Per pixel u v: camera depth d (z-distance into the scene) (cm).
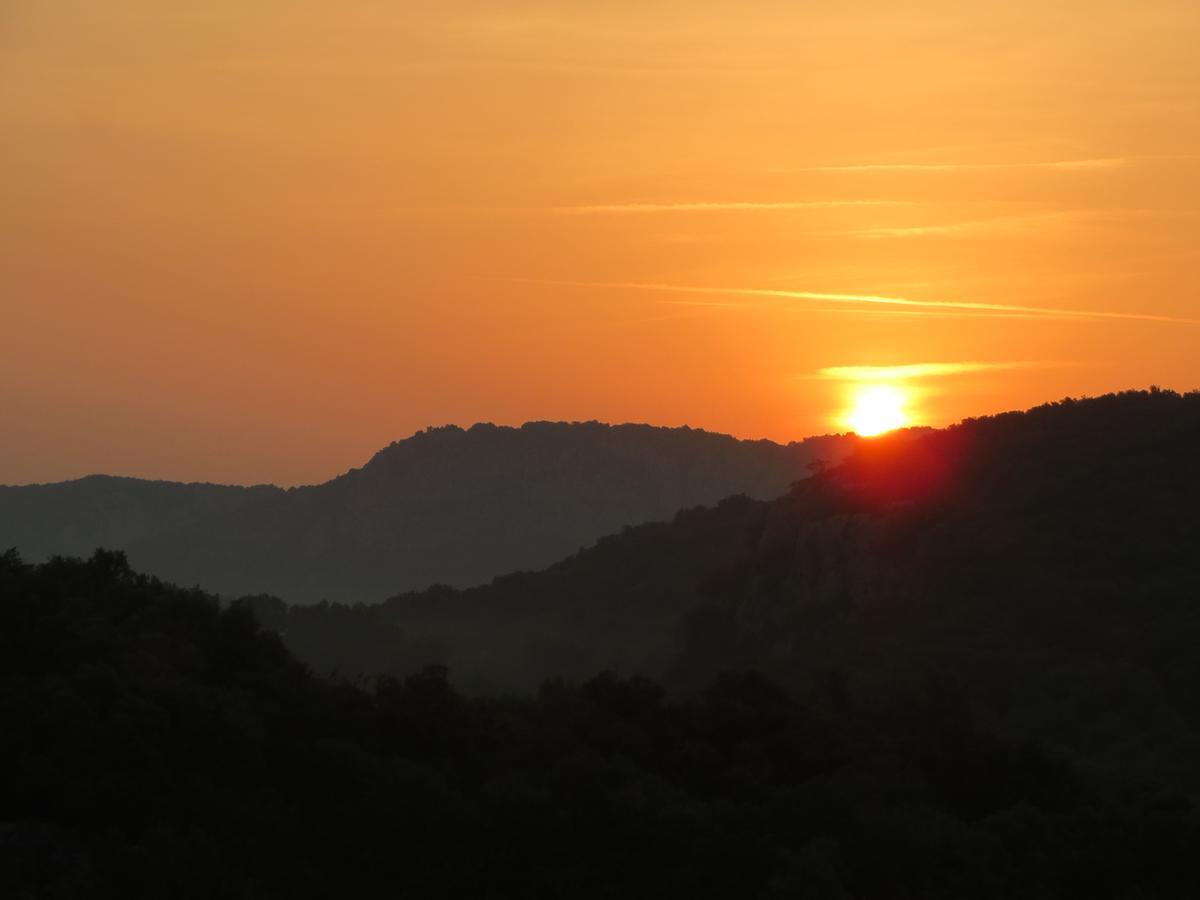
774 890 8956
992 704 18588
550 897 9050
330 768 9588
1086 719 17638
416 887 8969
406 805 9300
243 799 9056
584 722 11281
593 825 9538
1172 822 10300
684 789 10569
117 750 8656
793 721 11812
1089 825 10462
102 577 10981
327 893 8788
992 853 9962
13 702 8725
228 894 8281
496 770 10300
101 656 9500
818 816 10150
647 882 9256
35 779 8456
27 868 8019
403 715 10550
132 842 8525
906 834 9912
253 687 10262
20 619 9725
